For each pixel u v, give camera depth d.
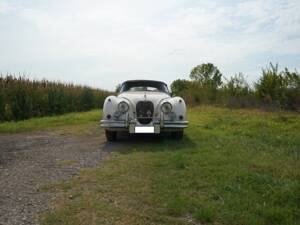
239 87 16.09
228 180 4.12
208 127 8.80
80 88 17.67
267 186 3.85
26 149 6.48
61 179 4.32
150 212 3.24
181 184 4.01
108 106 6.67
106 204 3.42
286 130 8.20
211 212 3.15
